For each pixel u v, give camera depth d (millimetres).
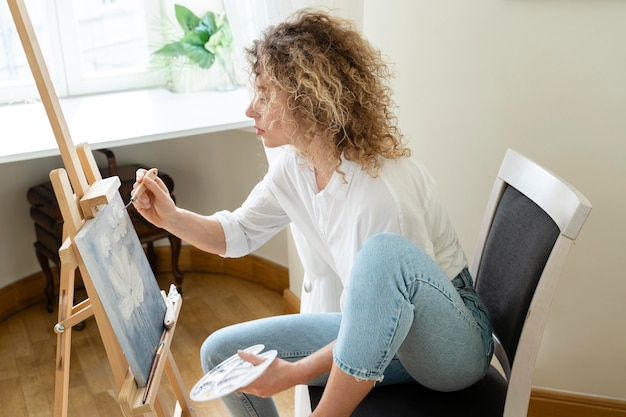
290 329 1621
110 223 1445
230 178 2992
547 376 2143
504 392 1472
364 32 2146
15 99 2764
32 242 2883
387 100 1495
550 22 1844
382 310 1269
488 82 1969
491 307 1528
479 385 1496
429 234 1469
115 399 2305
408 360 1409
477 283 1617
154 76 2971
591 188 1938
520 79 1925
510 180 1553
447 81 2031
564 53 1854
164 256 3109
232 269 3094
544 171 1428
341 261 1531
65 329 1437
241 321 2742
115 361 1385
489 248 1575
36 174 2812
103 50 2885
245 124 2459
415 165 1486
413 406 1441
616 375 2086
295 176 1607
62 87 2844
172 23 2836
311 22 1455
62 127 1355
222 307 2846
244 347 1594
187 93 2873
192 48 2754
